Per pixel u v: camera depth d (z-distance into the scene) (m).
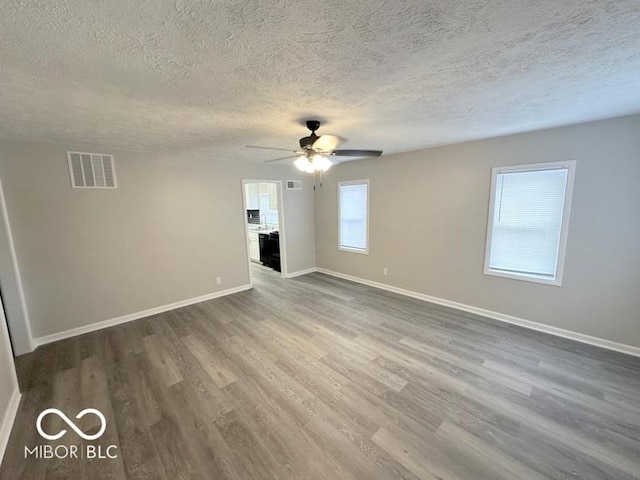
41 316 3.21
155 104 1.97
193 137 2.96
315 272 6.20
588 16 1.10
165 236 4.08
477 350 2.91
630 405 2.12
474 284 3.80
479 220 3.64
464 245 3.83
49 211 3.19
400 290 4.71
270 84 1.69
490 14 1.08
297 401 2.23
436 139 3.42
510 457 1.72
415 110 2.26
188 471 1.67
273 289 5.05
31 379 2.56
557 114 2.46
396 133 3.07
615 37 1.26
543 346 2.96
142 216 3.85
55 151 3.18
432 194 4.06
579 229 2.92
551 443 1.81
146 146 3.39
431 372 2.57
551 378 2.45
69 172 3.28
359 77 1.64
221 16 1.05
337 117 2.40
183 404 2.21
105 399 2.29
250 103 2.00
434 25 1.15
